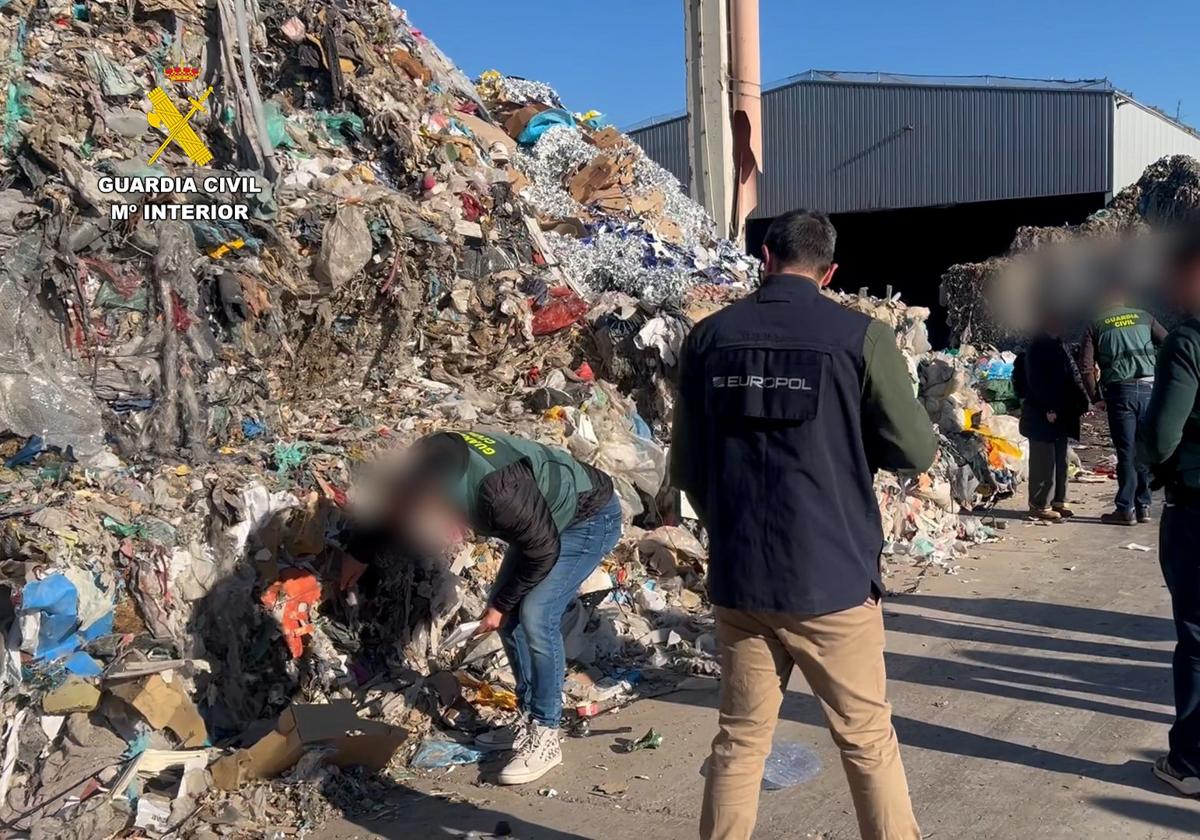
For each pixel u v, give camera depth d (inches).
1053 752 142.1
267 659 157.9
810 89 1156.5
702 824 102.2
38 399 167.8
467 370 259.0
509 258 278.7
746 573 97.5
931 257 1318.9
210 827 125.6
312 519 167.2
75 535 140.3
